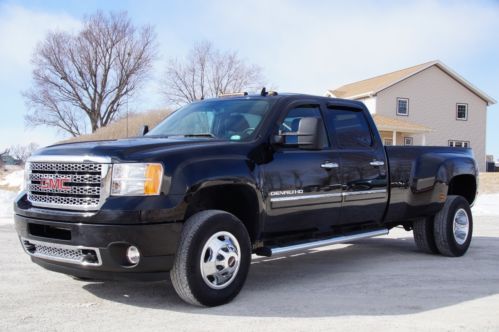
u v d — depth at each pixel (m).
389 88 43.00
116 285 5.70
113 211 4.39
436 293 5.53
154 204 4.46
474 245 8.89
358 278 6.23
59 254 4.70
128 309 4.80
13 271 6.32
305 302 5.10
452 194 8.33
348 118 6.59
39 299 5.13
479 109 45.56
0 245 8.13
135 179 4.49
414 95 43.69
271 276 6.33
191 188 4.65
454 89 44.75
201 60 59.72
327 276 6.34
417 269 6.80
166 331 4.18
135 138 5.49
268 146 5.43
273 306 4.93
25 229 4.90
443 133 44.44
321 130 5.31
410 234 10.30
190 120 6.12
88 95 60.50
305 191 5.69
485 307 5.00
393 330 4.25
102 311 4.73
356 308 4.91
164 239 4.52
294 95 6.06
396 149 7.07
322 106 6.28
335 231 6.33
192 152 4.82
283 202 5.46
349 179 6.24
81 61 59.31
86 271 4.59
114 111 61.12
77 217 4.48
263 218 5.32
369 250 8.37
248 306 4.92
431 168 7.41
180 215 4.59
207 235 4.73
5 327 4.27
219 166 4.89
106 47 59.62
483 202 17.58
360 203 6.43
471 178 8.27
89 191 4.53
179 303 5.00
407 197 7.12
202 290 4.73
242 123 5.65
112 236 4.38
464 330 4.28
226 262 4.87
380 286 5.82
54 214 4.61
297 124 5.91
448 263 7.24
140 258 4.46
